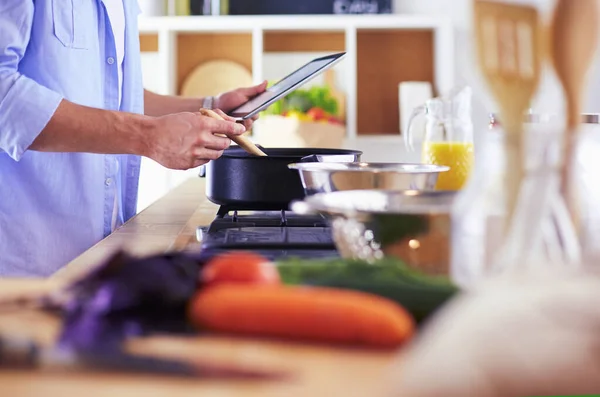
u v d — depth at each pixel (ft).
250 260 2.09
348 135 13.55
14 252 6.18
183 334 1.88
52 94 5.33
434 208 2.40
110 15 6.79
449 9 14.02
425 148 4.98
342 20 13.42
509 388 1.52
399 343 1.76
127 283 1.94
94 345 1.70
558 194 2.01
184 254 2.18
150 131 4.90
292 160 4.42
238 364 1.65
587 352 1.53
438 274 2.32
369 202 2.68
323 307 1.80
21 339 1.69
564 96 2.14
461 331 1.55
